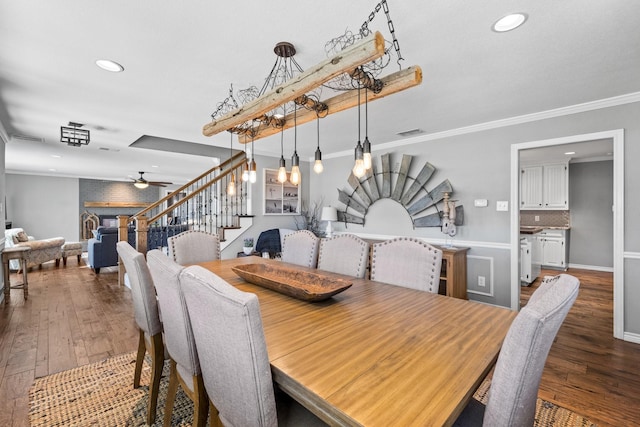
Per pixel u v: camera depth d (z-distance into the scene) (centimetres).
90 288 463
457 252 349
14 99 287
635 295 275
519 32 177
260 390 96
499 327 135
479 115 331
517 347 82
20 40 188
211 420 128
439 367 101
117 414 181
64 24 172
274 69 226
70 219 925
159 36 184
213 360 108
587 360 244
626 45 191
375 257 230
